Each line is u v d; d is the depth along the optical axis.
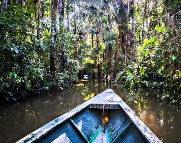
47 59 9.71
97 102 3.45
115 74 12.27
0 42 4.39
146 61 7.20
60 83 9.43
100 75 18.06
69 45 10.31
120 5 10.76
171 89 5.83
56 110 5.41
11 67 5.13
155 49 5.70
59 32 8.86
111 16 12.35
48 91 8.42
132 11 9.80
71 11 14.09
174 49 4.93
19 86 6.66
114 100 3.63
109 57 12.66
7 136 3.57
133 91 7.75
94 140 2.79
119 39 11.70
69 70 11.27
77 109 3.00
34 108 5.61
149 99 6.23
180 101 5.43
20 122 4.35
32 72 5.39
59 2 10.17
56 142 2.07
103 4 12.21
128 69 7.57
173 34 4.97
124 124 2.72
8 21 4.45
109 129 3.03
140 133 2.06
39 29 7.25
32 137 1.88
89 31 16.64
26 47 5.29
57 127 2.27
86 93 8.28
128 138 2.27
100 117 3.32
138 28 11.05
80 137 2.42
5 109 5.43
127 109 3.04
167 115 4.50
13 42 4.99
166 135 3.39
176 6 4.84
